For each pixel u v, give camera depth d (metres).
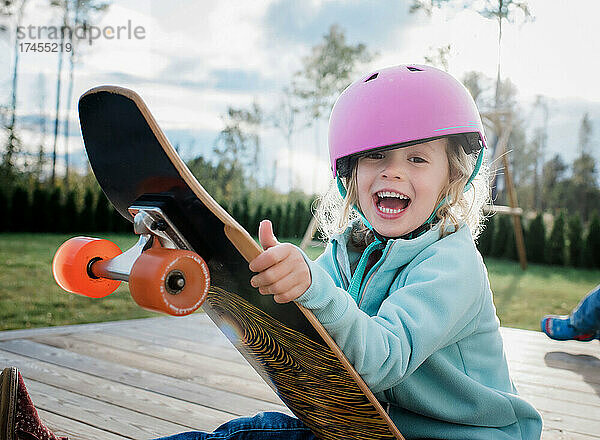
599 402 2.50
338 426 1.18
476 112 1.23
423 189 1.23
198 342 3.33
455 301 1.11
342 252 1.41
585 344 3.58
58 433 2.00
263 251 0.85
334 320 0.93
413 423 1.23
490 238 11.88
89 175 14.84
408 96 1.15
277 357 1.10
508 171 8.66
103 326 3.71
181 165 0.82
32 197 13.34
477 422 1.21
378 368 0.99
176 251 0.80
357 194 1.33
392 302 1.10
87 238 0.99
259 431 1.34
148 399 2.37
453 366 1.20
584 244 11.09
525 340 3.68
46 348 3.13
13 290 7.14
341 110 1.24
